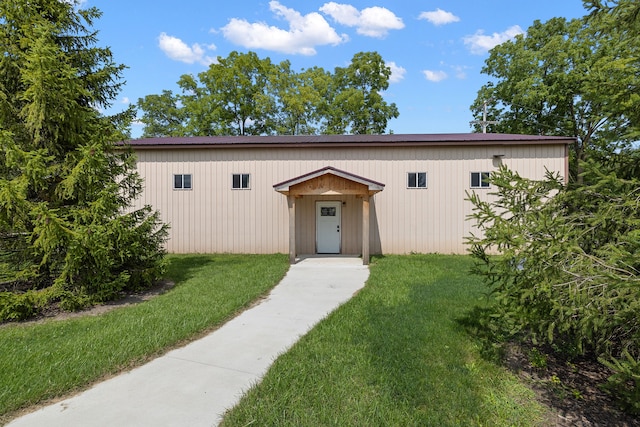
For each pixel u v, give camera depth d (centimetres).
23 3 560
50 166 564
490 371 351
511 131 2284
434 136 1264
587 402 314
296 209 1173
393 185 1138
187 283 718
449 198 1125
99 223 570
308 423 255
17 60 559
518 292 323
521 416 288
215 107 2800
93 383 321
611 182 325
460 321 474
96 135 604
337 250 1163
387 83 2917
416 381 315
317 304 579
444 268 871
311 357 365
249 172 1168
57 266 577
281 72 3106
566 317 285
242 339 427
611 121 388
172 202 1185
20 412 275
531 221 356
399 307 539
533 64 1972
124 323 469
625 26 368
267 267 896
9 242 570
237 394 300
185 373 339
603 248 293
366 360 355
